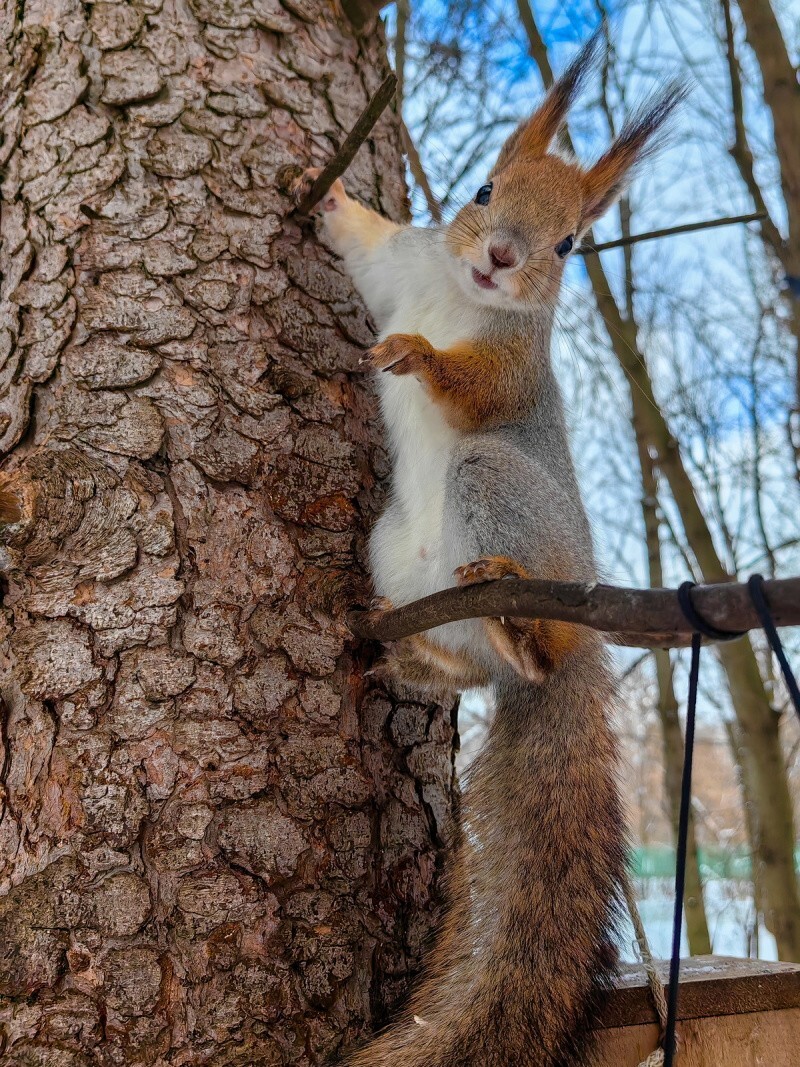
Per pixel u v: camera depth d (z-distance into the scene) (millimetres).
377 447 336
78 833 258
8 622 273
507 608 230
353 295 343
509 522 305
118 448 282
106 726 267
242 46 333
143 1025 248
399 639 291
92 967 250
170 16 322
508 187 358
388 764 310
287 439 306
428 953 294
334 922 277
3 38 322
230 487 293
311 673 292
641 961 319
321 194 315
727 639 192
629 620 198
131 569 275
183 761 269
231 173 319
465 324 354
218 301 305
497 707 324
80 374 289
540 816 306
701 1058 283
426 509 331
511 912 296
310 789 283
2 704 270
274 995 261
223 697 277
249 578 288
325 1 357
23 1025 244
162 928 257
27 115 312
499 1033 272
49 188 304
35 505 260
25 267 302
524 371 348
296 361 317
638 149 384
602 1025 278
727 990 289
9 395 294
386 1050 266
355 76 361
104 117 309
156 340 295
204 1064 250
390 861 300
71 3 315
